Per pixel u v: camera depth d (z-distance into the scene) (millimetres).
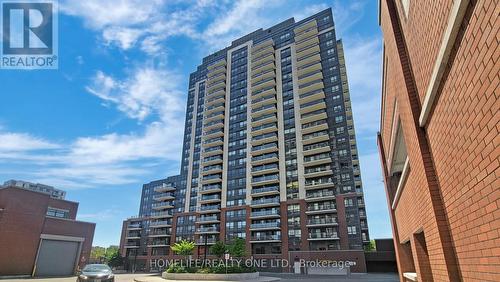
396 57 5266
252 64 73875
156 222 72875
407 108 4805
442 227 3703
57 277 30250
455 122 2910
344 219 48531
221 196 63344
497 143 2121
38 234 32250
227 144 68500
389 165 9914
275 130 62781
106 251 104250
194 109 80000
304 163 56000
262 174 60625
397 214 10102
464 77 2561
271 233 54156
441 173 3619
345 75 67062
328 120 58188
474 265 2861
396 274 42344
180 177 76000
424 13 3504
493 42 1995
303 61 65875
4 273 28875
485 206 2475
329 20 67375
